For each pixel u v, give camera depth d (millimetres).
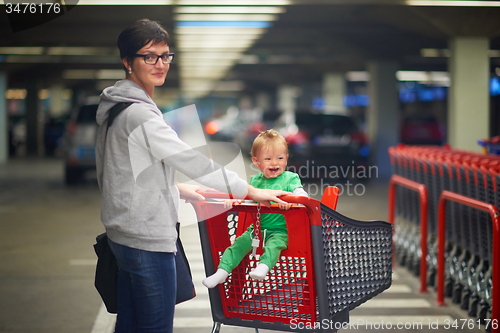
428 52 17828
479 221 4832
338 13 13203
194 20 13766
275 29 15328
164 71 2863
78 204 11883
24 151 32188
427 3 10477
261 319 3227
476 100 11625
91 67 27031
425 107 38125
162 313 2771
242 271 3246
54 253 7418
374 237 3436
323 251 2947
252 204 3053
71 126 14953
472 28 11320
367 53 17188
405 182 6164
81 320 4840
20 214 10609
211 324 4785
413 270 6344
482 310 4703
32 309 5137
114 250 2801
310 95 34156
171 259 2801
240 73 32250
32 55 23297
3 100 24531
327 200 3354
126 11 12445
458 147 11664
